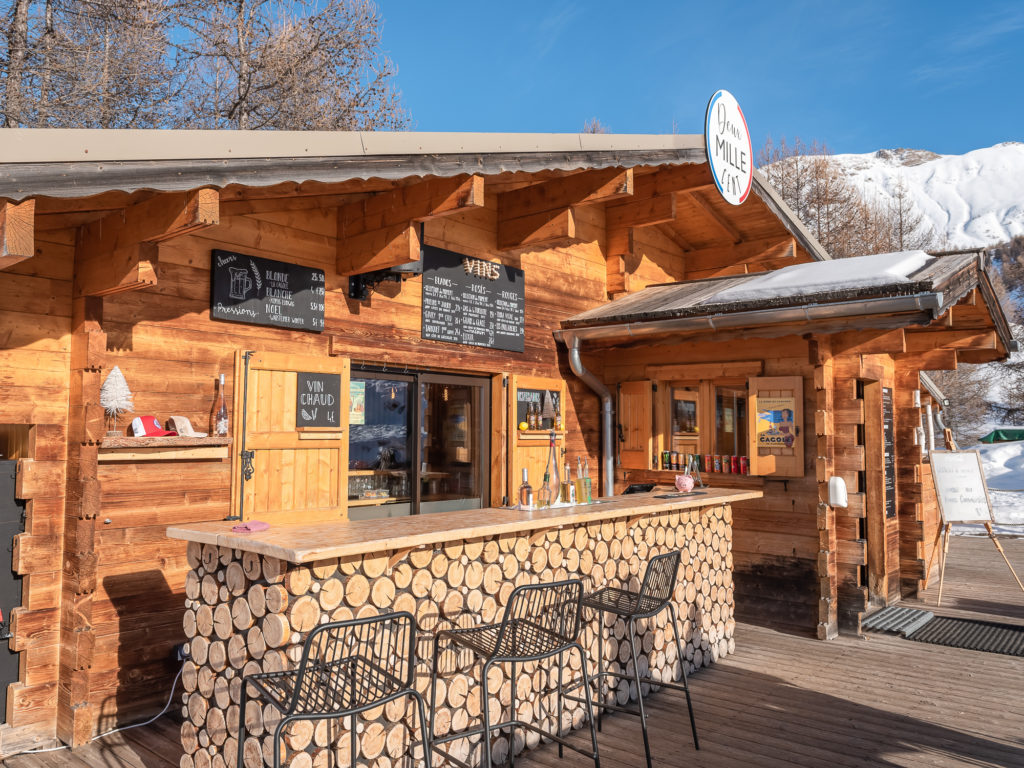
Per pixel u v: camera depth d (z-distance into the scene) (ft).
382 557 10.72
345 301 17.51
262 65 38.34
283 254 16.25
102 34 35.14
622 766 12.01
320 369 16.66
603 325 22.33
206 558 10.91
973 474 25.04
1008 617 22.53
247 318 15.42
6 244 8.78
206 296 14.94
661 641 15.97
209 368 14.93
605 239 25.68
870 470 23.49
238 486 15.10
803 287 18.98
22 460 12.75
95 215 12.40
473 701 12.07
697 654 17.08
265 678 9.34
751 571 21.62
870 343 19.74
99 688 13.16
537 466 22.11
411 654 9.61
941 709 14.60
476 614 12.23
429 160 13.76
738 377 22.31
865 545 20.40
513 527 12.04
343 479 17.10
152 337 14.05
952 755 12.42
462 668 11.93
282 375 15.99
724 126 22.17
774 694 15.48
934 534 29.68
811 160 67.62
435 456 20.34
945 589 26.94
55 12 33.94
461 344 20.30
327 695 9.05
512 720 12.02
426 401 20.16
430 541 10.61
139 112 36.76
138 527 13.76
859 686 15.97
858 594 20.25
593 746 11.43
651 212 24.43
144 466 13.88
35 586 12.77
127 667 13.53
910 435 26.22
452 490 20.72
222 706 10.53
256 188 13.16
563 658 13.67
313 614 9.80
